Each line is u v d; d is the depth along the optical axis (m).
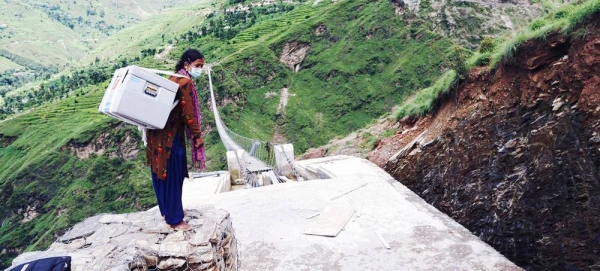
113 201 60.53
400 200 7.32
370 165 9.73
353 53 83.06
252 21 120.12
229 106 76.62
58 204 61.22
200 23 158.50
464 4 79.62
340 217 6.63
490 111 8.76
